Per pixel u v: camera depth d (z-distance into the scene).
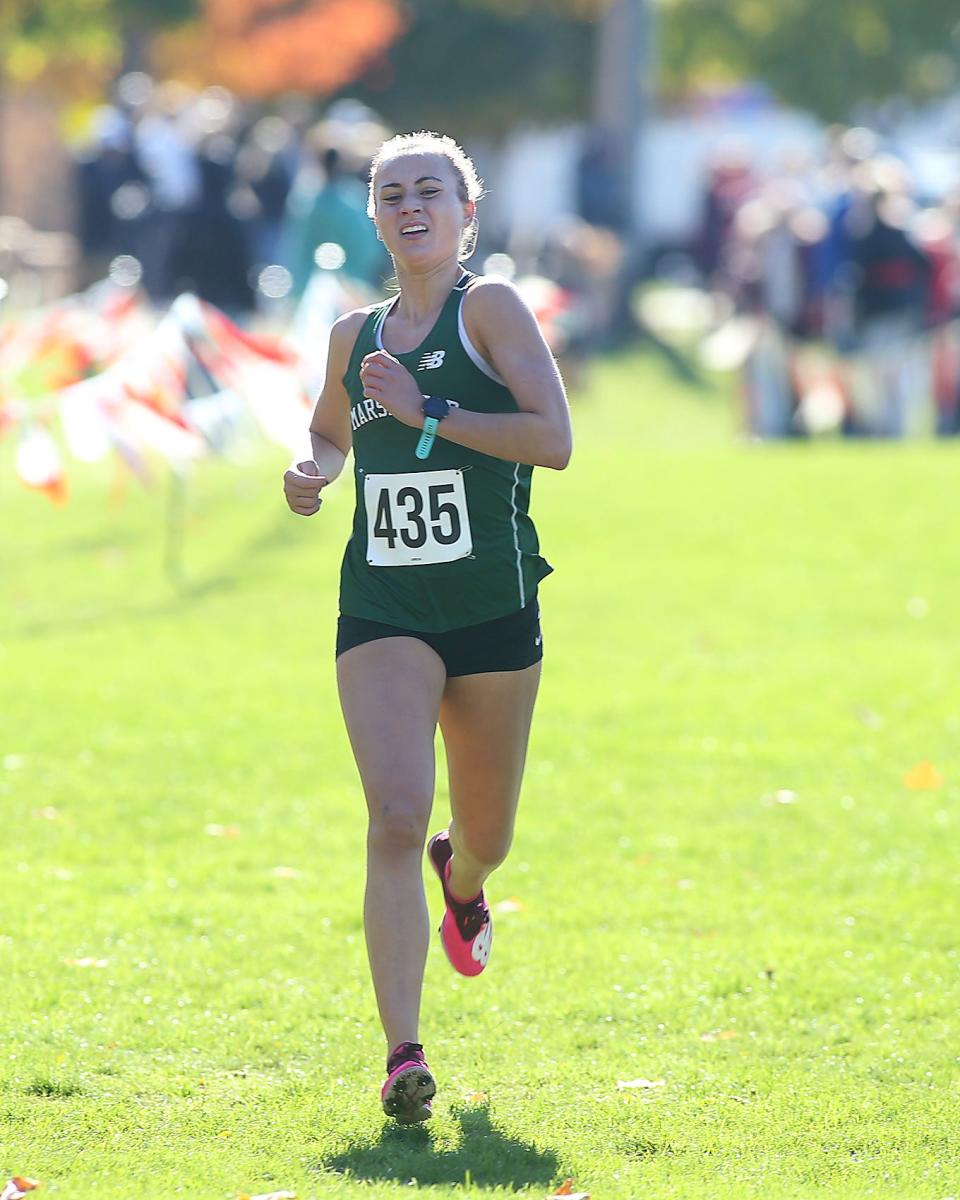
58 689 31.84
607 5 107.81
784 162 82.94
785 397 66.75
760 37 163.88
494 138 183.75
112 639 36.03
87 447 34.03
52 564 43.72
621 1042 17.97
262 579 42.12
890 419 66.12
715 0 164.25
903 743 28.91
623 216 107.56
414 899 15.78
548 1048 17.83
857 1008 18.78
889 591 40.41
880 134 157.38
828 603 39.34
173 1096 16.58
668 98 179.25
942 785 26.77
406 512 16.16
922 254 64.75
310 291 46.09
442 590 16.17
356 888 22.42
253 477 55.59
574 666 33.94
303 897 22.09
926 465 55.41
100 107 142.00
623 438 71.94
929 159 119.06
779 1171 15.03
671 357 95.00
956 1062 17.44
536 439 15.73
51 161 122.44
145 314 63.88
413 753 15.88
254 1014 18.55
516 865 23.36
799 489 51.94
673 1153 15.44
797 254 65.19
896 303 64.75
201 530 47.75
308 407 38.12
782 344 66.56
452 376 16.09
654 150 143.75
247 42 157.75
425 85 175.50
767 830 24.77
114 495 47.72
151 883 22.47
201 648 35.31
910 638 36.38
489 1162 15.13
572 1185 14.61
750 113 168.75
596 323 96.50
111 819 25.02
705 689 32.22
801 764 27.81
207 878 22.70
